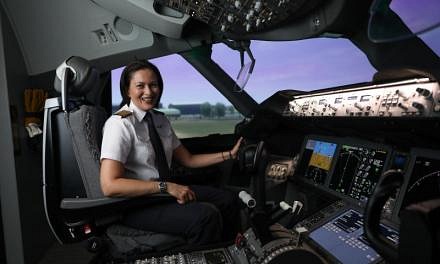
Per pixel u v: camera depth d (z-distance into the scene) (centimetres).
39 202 266
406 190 130
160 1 235
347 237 136
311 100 185
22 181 239
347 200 158
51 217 158
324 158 189
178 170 265
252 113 267
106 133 155
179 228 149
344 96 156
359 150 163
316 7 176
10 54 237
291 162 223
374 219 78
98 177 154
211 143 311
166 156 185
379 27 125
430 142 122
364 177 154
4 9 237
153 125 171
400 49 205
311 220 157
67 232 161
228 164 258
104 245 154
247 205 135
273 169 228
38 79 271
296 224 158
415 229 62
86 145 154
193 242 147
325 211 159
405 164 134
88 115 157
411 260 64
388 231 126
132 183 145
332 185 173
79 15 279
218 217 151
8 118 226
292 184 215
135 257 143
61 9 273
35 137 249
